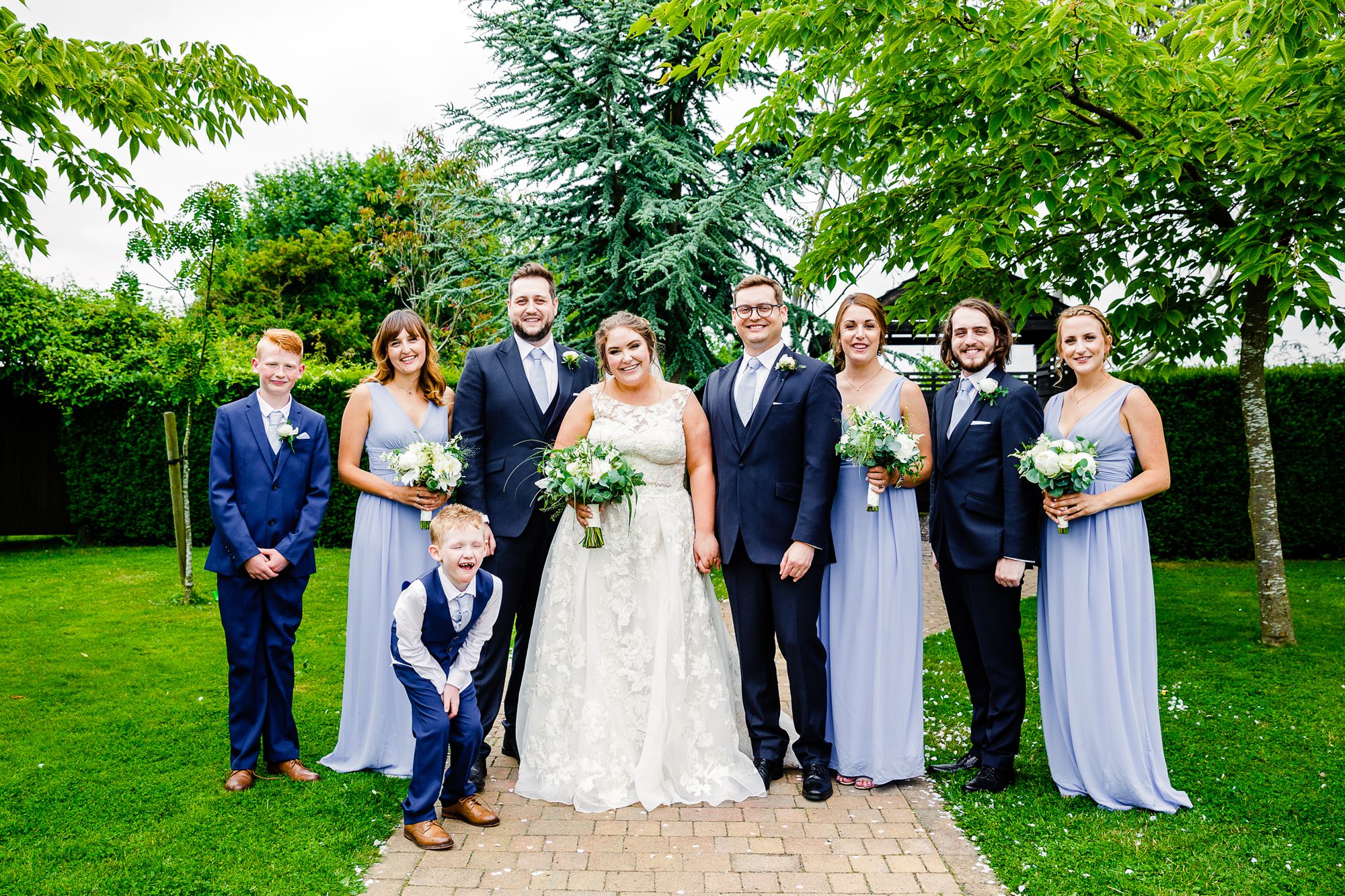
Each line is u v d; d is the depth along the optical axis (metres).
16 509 11.40
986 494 3.48
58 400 10.79
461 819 3.26
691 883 2.76
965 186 5.74
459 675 3.16
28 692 4.82
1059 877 2.73
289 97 5.91
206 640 6.09
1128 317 5.99
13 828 3.08
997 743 3.48
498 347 3.83
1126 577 3.25
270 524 3.48
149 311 10.91
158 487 11.28
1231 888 2.63
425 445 3.44
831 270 6.73
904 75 5.18
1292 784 3.45
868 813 3.32
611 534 3.66
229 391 11.27
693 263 8.02
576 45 8.29
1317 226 4.62
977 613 3.50
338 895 2.65
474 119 8.55
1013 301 6.26
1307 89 4.54
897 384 3.72
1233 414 9.52
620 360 3.62
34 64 4.41
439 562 3.40
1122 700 3.25
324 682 5.11
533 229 8.59
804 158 6.25
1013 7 4.68
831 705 3.69
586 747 3.54
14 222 5.21
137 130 5.25
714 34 8.07
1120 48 4.50
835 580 3.66
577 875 2.82
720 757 3.59
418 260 16.02
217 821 3.14
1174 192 5.64
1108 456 3.32
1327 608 6.87
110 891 2.63
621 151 8.25
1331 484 9.30
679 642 3.63
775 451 3.54
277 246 24.30
